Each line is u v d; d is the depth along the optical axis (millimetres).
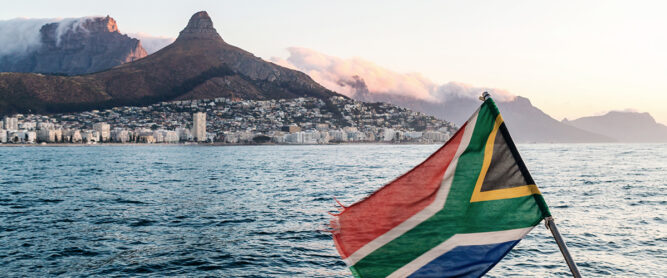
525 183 6004
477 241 6000
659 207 31734
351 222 6172
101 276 16594
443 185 6102
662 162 101875
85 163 115688
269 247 20578
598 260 17953
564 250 5738
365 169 85375
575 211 29906
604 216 27875
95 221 27844
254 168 90688
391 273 6078
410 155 170250
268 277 16391
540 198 5953
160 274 16828
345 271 17031
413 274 6051
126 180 61406
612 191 42188
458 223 6031
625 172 69250
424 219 6078
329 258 18719
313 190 46531
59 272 17031
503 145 6062
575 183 50656
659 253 18922
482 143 6090
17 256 19188
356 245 6117
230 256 19062
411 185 6145
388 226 6129
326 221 27234
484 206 6039
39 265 17891
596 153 175500
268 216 29359
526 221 5945
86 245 21219
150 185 53625
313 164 106250
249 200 38156
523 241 20672
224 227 25516
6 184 55594
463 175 6086
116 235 23484
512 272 16547
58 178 65625
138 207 34125
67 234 23797
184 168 91875
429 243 6039
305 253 19500
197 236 23094
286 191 45562
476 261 5969
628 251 19234
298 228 25016
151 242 21781
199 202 37000
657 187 45938
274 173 74562
